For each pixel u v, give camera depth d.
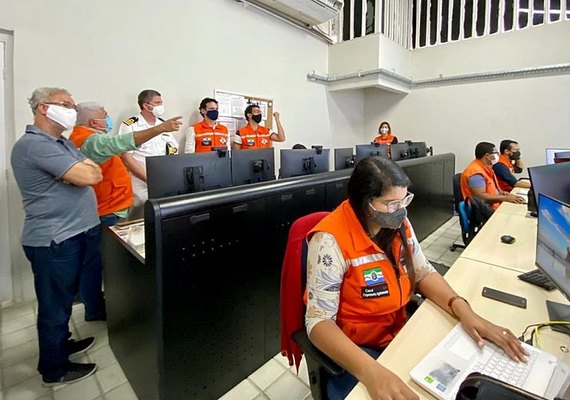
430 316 1.03
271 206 1.69
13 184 2.39
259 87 4.22
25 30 2.35
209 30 3.58
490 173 3.19
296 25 4.62
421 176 3.60
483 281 1.28
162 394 1.30
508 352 0.83
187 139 3.33
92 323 2.20
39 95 1.45
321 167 2.54
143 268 1.29
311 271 1.00
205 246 1.37
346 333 1.03
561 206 1.00
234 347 1.58
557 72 4.38
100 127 2.17
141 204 2.71
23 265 2.46
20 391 1.61
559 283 1.01
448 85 5.30
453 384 0.73
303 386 1.64
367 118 6.24
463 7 5.10
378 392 0.72
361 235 1.00
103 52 2.77
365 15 5.18
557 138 4.46
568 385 0.62
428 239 3.90
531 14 4.58
